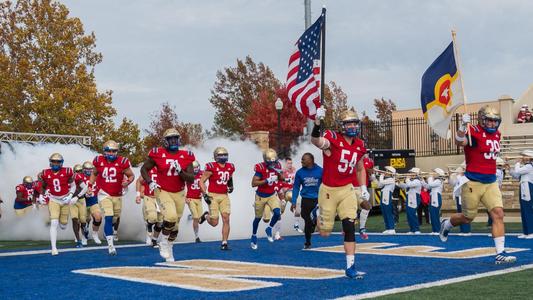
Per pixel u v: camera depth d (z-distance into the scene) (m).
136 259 10.04
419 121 30.36
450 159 27.84
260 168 12.02
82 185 11.81
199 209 13.59
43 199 11.49
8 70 29.64
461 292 6.05
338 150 7.36
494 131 8.54
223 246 11.41
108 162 11.09
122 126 31.52
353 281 7.03
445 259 9.16
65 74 29.88
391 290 6.26
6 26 30.17
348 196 7.44
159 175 9.45
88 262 9.76
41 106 28.72
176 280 7.36
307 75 12.50
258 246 12.17
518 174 12.71
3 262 10.03
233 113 41.88
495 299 5.65
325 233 7.75
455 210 20.33
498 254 8.50
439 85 9.46
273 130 36.06
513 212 19.06
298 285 6.81
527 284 6.48
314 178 11.37
